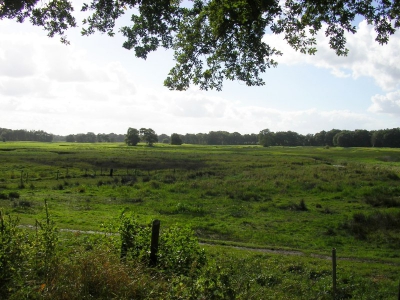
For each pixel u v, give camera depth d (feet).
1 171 147.54
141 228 29.12
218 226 62.69
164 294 19.76
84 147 403.75
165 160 222.89
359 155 300.81
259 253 43.52
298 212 76.23
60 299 18.16
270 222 67.21
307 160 231.50
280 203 85.40
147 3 29.84
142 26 32.19
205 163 206.08
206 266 27.91
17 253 21.21
